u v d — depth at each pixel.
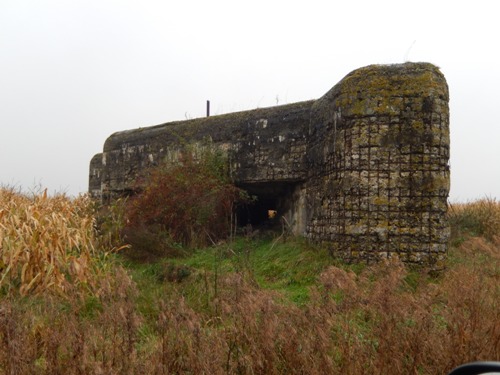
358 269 7.80
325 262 8.23
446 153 8.06
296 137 10.55
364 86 8.11
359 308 4.75
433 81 8.01
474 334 4.04
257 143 11.35
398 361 3.82
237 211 12.64
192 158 12.36
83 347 3.87
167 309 4.78
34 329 4.65
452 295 4.88
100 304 5.98
